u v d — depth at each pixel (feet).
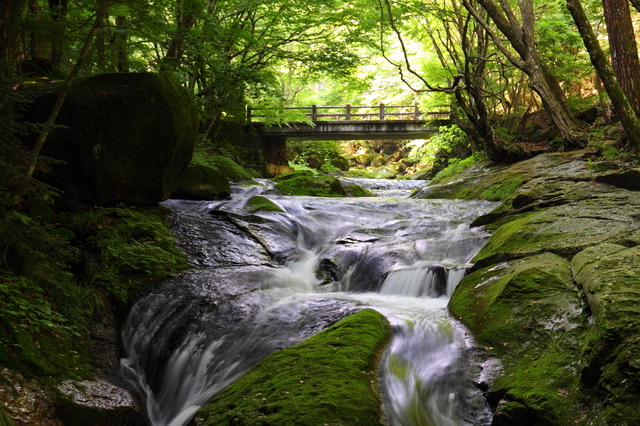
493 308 15.70
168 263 22.70
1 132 17.37
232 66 48.44
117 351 18.54
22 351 14.52
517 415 11.60
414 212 31.04
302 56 54.44
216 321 18.49
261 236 26.40
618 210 21.57
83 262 21.30
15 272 17.63
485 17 44.06
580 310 14.02
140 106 26.27
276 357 14.80
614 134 36.99
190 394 16.26
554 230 19.93
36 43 36.32
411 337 15.57
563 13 51.60
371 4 46.44
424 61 62.90
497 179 36.32
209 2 49.14
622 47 32.86
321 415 11.78
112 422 14.44
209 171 34.24
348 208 31.89
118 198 26.81
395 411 12.60
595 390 11.40
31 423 12.86
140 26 35.83
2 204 17.66
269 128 75.97
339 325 16.11
